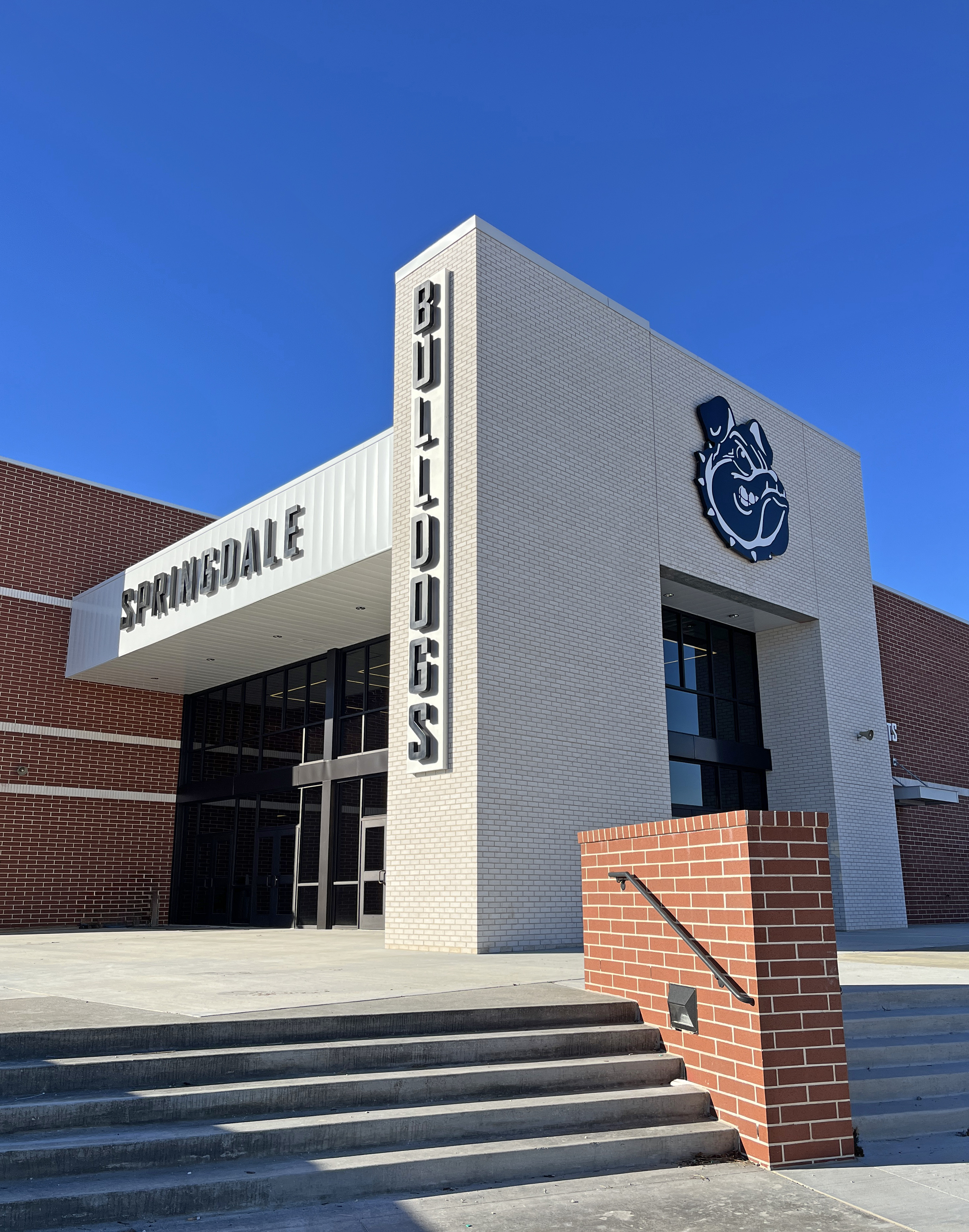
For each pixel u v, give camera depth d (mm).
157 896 22594
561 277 16188
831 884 6211
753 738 20703
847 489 22312
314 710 20484
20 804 21234
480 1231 4496
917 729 23500
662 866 6934
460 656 13641
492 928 12711
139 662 21094
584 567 15273
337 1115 5352
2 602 21641
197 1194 4578
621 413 16734
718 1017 6203
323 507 16328
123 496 23812
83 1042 5371
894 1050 7082
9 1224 4207
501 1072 5965
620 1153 5543
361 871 18125
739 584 18562
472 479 14023
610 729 15023
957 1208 4898
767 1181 5336
